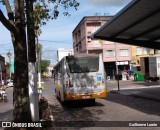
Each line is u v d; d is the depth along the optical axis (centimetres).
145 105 1836
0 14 891
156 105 1811
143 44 2864
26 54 1054
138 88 3459
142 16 1922
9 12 1033
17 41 1041
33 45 1184
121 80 6412
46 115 1391
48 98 2784
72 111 1750
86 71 1903
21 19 1052
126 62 7206
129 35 2658
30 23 1104
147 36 2694
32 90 1191
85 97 1894
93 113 1609
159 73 4619
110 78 7206
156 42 2861
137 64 5834
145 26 2250
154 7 1700
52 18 1170
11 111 1988
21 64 1038
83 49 7650
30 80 1193
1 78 9938
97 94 1905
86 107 1914
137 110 1614
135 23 2133
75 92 1889
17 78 1038
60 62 2084
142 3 1578
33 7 1143
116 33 2561
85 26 7294
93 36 2742
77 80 1895
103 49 7225
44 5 1157
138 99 2252
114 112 1595
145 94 2603
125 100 2230
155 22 2119
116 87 3953
